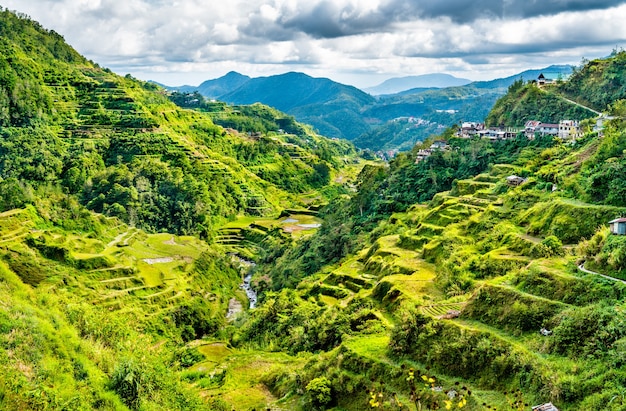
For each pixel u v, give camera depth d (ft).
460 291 195.72
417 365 154.40
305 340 223.51
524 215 237.66
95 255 330.75
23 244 304.30
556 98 482.69
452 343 151.02
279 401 174.29
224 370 209.77
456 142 460.96
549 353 136.36
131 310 286.46
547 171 277.85
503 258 202.28
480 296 164.66
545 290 156.25
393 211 404.77
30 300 150.41
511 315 152.87
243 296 396.78
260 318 276.82
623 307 135.44
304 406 165.58
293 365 198.70
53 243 318.65
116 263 332.80
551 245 193.57
